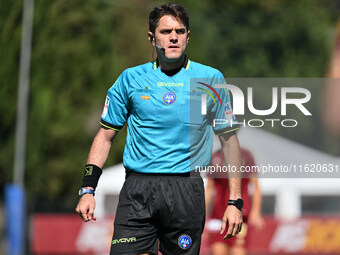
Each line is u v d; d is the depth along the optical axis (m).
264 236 41.00
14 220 54.66
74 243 43.34
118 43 65.69
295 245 41.06
